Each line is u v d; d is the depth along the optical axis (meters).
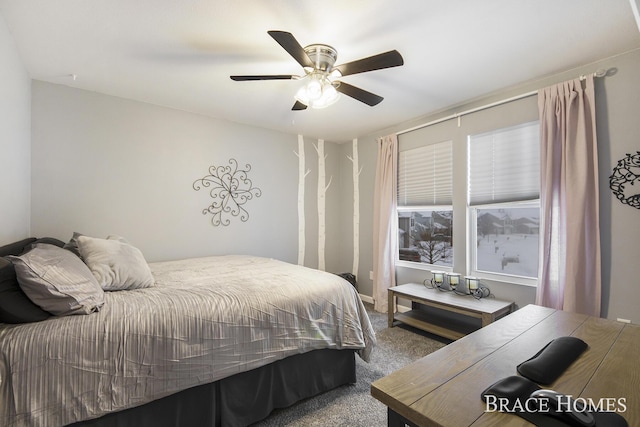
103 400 1.22
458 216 3.08
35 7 1.64
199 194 3.35
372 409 1.81
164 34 1.90
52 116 2.57
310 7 1.64
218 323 1.52
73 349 1.18
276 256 3.96
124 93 2.80
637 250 2.01
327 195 4.46
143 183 3.01
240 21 1.77
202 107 3.15
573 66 2.28
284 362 1.79
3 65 1.77
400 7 1.64
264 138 3.85
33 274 1.26
